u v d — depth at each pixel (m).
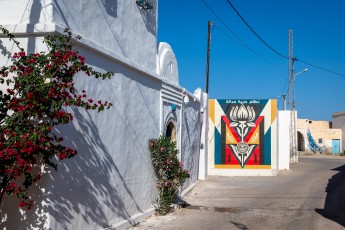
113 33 8.99
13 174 5.62
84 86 7.70
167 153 11.39
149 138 11.24
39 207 6.60
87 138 7.79
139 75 10.43
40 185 6.61
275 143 24.89
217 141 25.20
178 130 14.48
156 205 11.57
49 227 6.57
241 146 25.03
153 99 11.55
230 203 13.79
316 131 58.28
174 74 13.84
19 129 5.84
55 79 6.44
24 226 6.65
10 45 6.95
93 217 7.96
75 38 7.22
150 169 11.27
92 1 8.04
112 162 8.84
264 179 22.55
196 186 18.16
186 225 10.08
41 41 6.81
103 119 8.45
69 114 6.09
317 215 11.64
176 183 11.86
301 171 28.20
